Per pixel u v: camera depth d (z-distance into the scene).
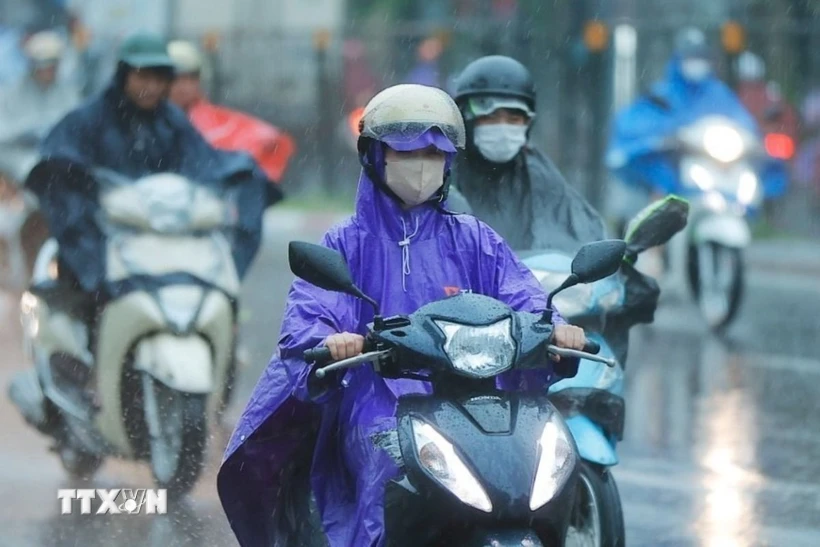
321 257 15.73
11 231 44.94
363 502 15.76
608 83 63.41
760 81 60.00
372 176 16.89
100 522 23.12
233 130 35.16
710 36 62.38
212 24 82.69
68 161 24.45
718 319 42.72
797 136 62.75
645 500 25.70
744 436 30.47
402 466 15.12
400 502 14.89
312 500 16.70
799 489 26.48
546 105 65.12
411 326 15.17
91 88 63.94
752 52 63.78
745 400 34.03
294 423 16.92
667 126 44.47
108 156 25.36
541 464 14.66
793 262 57.50
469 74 22.20
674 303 47.62
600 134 63.44
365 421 16.22
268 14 83.44
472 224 17.27
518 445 14.66
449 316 15.16
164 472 24.11
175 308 24.05
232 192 26.11
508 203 22.33
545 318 15.72
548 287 20.47
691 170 43.31
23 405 25.41
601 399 19.69
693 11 69.88
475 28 68.56
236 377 26.56
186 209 24.70
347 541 16.06
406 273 16.88
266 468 17.27
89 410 24.72
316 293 16.67
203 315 24.20
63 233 24.44
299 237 67.12
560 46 65.38
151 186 24.70
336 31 74.94
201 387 23.81
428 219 17.06
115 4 70.50
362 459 16.06
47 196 24.56
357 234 16.92
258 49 75.00
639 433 30.66
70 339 25.00
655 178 44.09
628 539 23.36
